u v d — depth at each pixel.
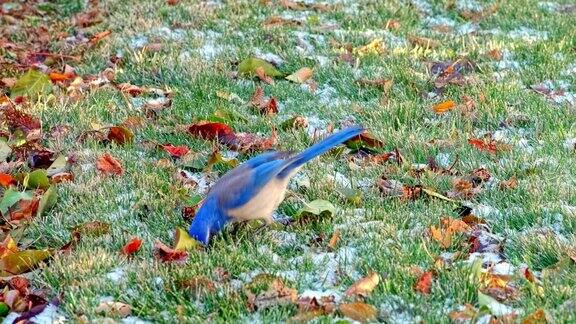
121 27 11.20
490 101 8.66
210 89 9.16
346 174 7.21
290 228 6.22
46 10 12.40
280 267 5.68
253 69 9.53
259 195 5.70
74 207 6.61
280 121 8.34
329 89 9.32
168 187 6.89
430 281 5.30
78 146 7.75
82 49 10.47
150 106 8.60
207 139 7.88
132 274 5.55
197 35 10.77
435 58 10.04
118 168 7.19
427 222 6.28
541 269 5.68
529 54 10.11
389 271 5.52
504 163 7.32
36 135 7.89
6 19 11.80
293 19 11.41
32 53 10.33
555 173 7.07
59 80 9.46
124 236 6.12
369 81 9.20
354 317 5.01
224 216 5.80
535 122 8.16
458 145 7.70
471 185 6.87
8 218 6.52
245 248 5.94
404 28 11.16
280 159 5.85
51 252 5.88
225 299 5.21
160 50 10.24
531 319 4.80
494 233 6.21
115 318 5.15
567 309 4.98
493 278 5.34
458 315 4.96
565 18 11.58
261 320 5.04
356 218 6.39
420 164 7.45
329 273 5.62
